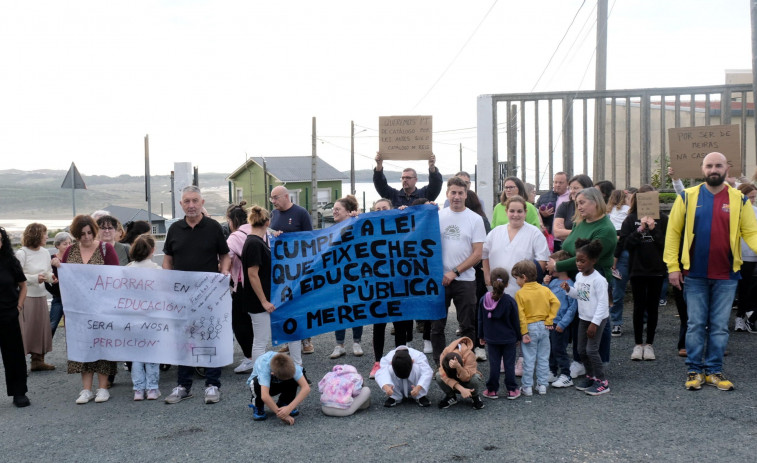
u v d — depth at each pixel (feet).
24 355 21.57
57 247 27.12
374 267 22.57
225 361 21.29
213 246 22.06
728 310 19.99
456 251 22.24
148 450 16.96
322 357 26.05
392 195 28.73
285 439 17.25
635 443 16.07
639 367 22.63
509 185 26.16
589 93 35.96
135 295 21.66
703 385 20.27
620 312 27.25
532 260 21.67
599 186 29.66
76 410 20.80
